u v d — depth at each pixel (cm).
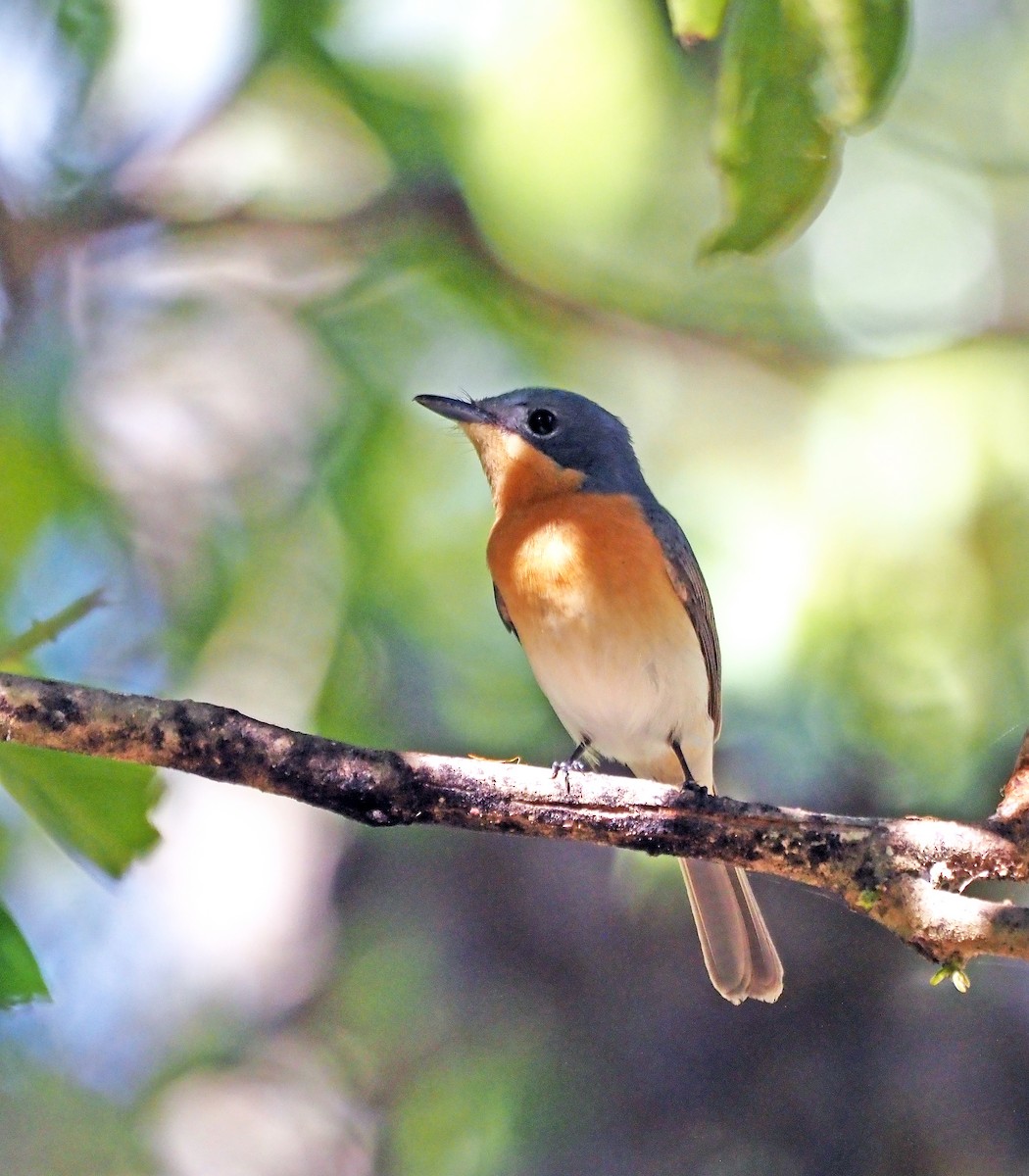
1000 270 1399
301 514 1192
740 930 958
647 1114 1145
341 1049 1375
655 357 1343
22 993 618
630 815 673
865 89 567
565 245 1167
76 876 1359
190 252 1324
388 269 1267
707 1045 1152
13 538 1112
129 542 1205
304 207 1284
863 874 667
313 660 1159
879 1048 1121
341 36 1073
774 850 673
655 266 1320
